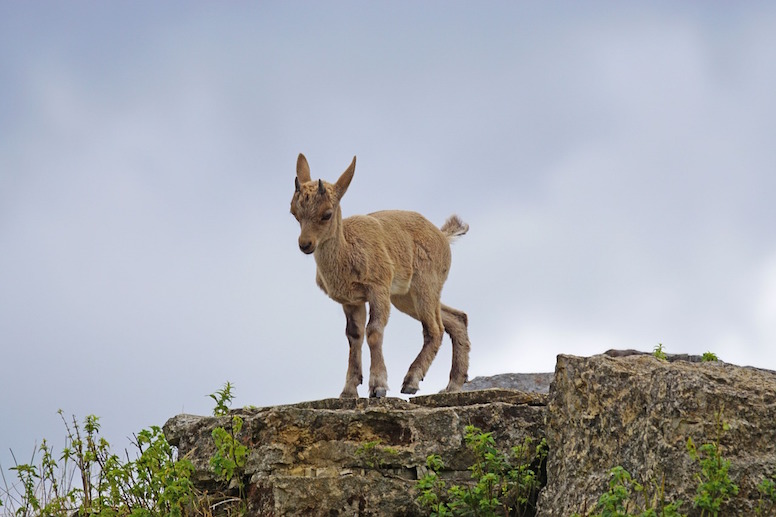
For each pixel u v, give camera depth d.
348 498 29.84
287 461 30.55
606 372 28.06
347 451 30.64
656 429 25.58
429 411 31.33
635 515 25.02
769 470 24.00
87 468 33.72
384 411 31.12
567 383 29.38
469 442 29.70
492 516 28.11
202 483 32.50
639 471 25.95
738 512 23.62
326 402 34.28
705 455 24.39
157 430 32.44
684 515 23.80
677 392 25.22
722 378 25.75
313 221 39.25
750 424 24.66
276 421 30.98
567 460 28.47
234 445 30.61
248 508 30.62
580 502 27.12
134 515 30.34
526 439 30.52
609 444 27.36
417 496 29.86
